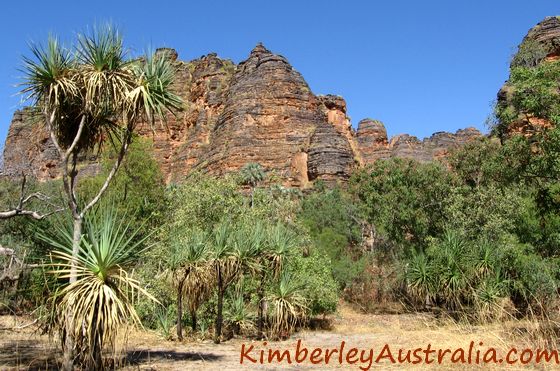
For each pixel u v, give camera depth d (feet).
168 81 29.32
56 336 35.68
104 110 29.50
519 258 66.64
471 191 104.47
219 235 49.42
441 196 119.85
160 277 50.26
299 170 305.73
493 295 53.52
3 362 32.71
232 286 59.26
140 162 105.70
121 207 79.51
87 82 26.99
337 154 304.30
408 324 64.03
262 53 366.43
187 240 51.16
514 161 56.18
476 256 64.28
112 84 27.35
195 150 357.20
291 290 52.90
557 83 45.16
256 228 55.98
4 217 28.86
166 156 375.25
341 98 384.06
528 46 87.61
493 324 42.14
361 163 353.92
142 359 36.52
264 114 328.29
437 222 119.75
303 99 338.75
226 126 334.65
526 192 92.94
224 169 312.91
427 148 408.05
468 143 125.80
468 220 91.35
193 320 53.47
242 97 337.72
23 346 39.86
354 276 118.01
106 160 105.19
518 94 48.19
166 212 97.09
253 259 49.75
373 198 137.90
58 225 26.96
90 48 27.48
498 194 93.97
